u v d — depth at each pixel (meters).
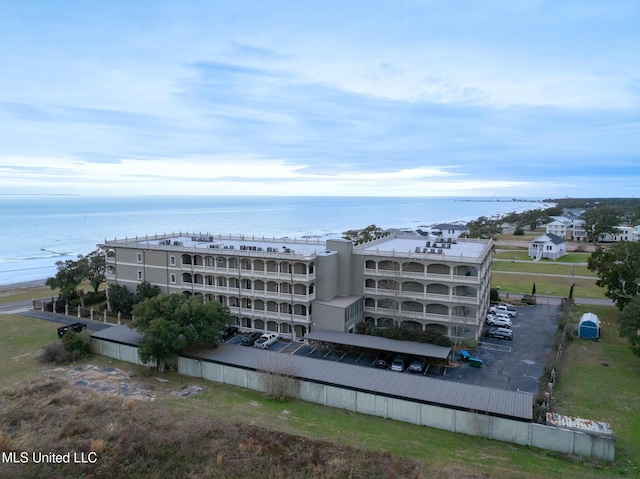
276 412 42.44
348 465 32.59
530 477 31.55
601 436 34.47
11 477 29.23
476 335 62.69
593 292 96.94
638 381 49.88
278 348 62.16
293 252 67.56
